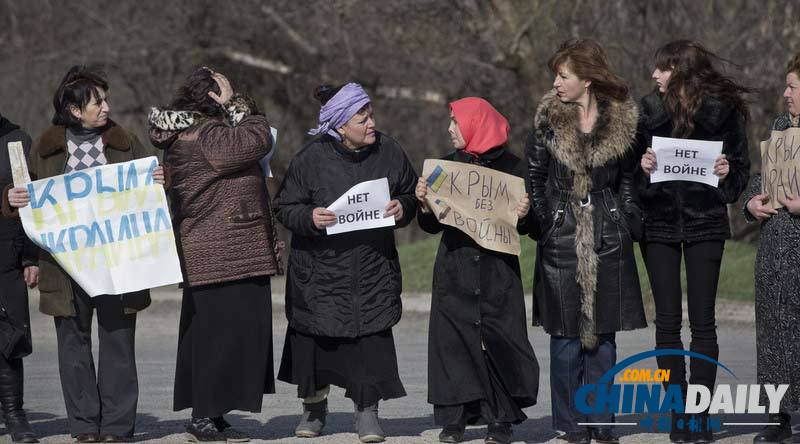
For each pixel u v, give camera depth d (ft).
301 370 69.77
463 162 68.54
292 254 70.38
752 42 196.75
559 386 68.80
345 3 227.81
